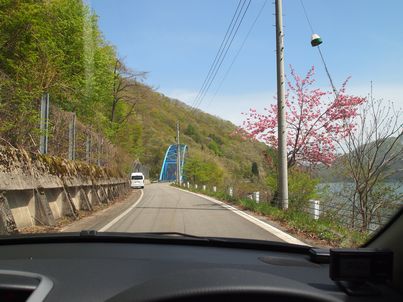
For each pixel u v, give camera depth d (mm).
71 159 19312
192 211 19031
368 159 13000
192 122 111688
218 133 108625
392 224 2754
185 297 1940
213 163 74062
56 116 17969
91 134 25641
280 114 18234
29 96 13219
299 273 3305
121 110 51688
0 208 9406
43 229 11664
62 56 20031
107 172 28828
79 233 4809
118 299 2080
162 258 3727
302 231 12266
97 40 30844
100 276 2971
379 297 2465
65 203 15000
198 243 4660
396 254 2586
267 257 4059
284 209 16797
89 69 26828
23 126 12922
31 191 11984
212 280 2064
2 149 10711
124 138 54531
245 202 21734
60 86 17922
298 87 23109
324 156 22141
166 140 127250
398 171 12773
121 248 4301
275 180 21422
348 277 2467
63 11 24562
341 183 15227
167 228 12898
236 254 4191
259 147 25844
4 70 16438
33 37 17734
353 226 12734
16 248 4266
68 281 2838
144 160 125188
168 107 122688
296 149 22531
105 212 18547
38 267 3236
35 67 15648
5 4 15375
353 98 21562
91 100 28125
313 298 2012
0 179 9977
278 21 18484
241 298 1969
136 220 15109
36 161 13023
